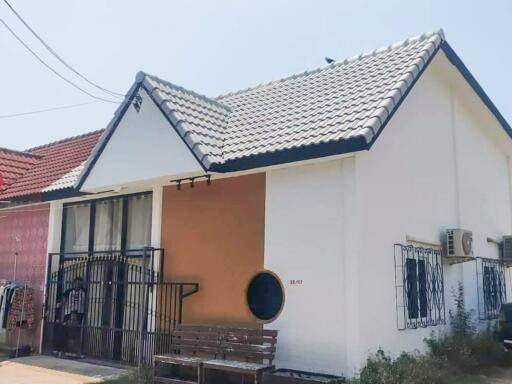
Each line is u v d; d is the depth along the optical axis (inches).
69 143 642.8
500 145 551.2
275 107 390.6
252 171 340.2
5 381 340.2
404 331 329.1
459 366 341.1
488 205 509.0
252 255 337.4
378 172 323.0
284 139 318.3
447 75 432.8
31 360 418.9
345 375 284.4
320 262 305.7
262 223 335.9
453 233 393.7
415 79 337.1
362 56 412.5
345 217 298.8
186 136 340.8
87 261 439.5
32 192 487.8
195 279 364.2
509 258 508.1
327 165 311.9
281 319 315.6
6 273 517.0
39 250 490.0
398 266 332.8
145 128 374.9
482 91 455.8
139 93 380.5
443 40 386.3
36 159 629.9
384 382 259.3
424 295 359.6
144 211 424.8
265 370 286.8
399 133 356.8
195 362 305.4
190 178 366.6
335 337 292.8
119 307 412.5
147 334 370.6
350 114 311.4
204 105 399.5
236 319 337.4
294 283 314.0
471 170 476.1
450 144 440.8
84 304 433.7
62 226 486.3
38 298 476.1
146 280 386.0
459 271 423.2
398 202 343.6
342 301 293.6
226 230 353.7
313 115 340.2
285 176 329.4
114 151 395.2
